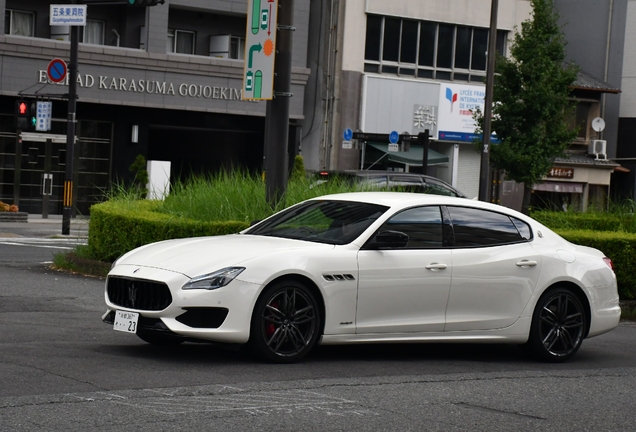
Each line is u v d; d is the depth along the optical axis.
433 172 46.69
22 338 9.92
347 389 8.16
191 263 8.86
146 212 17.25
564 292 10.62
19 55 34.81
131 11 38.28
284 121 16.72
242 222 16.52
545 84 35.91
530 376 9.48
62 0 37.16
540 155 36.22
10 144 36.25
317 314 9.17
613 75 51.84
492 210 10.53
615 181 52.22
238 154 42.06
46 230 29.78
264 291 8.89
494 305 10.14
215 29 40.72
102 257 17.42
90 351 9.30
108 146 37.81
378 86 43.94
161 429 6.43
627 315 15.69
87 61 36.03
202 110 38.53
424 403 7.81
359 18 43.66
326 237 9.68
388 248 9.60
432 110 45.25
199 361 9.05
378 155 44.31
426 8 45.22
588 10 52.75
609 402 8.37
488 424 7.21
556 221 20.53
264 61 16.44
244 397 7.57
